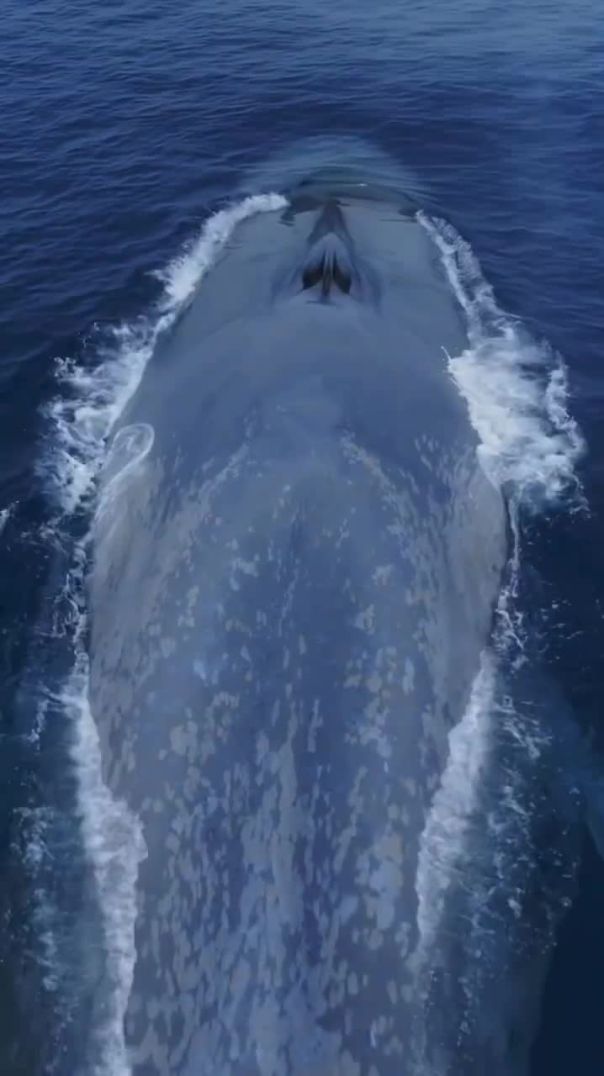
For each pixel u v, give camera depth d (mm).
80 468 33969
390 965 19562
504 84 63250
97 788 23734
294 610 23312
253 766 21188
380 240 43438
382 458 27672
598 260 45469
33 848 23172
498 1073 19672
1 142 54781
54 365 38656
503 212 49156
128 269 44281
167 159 53500
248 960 18891
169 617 24797
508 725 25672
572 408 36312
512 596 29078
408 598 24797
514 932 21719
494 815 23641
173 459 29672
